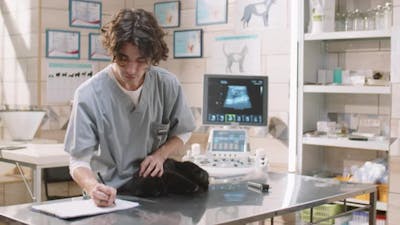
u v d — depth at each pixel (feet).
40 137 15.60
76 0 16.07
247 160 12.03
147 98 7.65
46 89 15.70
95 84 7.42
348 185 8.82
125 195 7.55
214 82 13.03
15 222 6.23
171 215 6.45
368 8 12.96
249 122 12.95
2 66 16.76
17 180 14.82
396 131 11.18
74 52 16.11
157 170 7.56
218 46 15.15
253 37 14.43
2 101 16.75
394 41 11.19
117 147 7.60
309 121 13.25
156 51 6.88
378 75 12.35
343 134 12.71
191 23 15.76
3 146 13.08
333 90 12.35
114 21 6.77
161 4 16.39
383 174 11.83
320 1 12.61
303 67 12.84
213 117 13.02
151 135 8.01
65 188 15.75
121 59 6.82
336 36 12.28
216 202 7.25
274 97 14.08
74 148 7.20
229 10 14.90
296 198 7.63
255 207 6.97
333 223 12.33
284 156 13.92
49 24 15.69
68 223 6.04
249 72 14.53
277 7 13.96
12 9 16.31
